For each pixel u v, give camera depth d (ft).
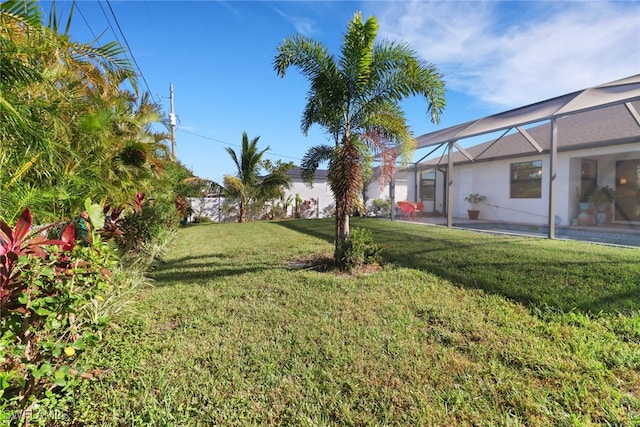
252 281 14.78
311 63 16.92
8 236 5.42
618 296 11.27
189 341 8.86
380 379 7.04
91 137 14.71
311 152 20.06
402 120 17.37
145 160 19.60
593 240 24.48
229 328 9.70
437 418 5.84
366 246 17.34
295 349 8.38
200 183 50.96
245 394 6.61
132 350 8.27
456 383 6.84
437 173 50.39
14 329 5.45
